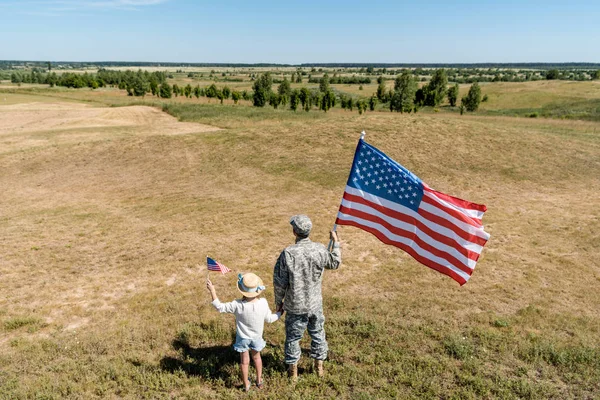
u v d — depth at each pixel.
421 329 6.47
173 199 15.67
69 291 8.27
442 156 20.48
